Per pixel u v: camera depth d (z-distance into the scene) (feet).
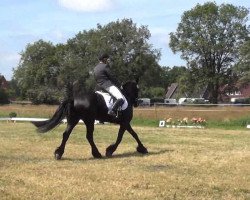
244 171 35.68
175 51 308.19
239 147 50.55
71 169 35.78
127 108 43.60
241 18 299.99
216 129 86.84
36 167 36.65
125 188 29.53
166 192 28.81
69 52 307.58
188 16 302.45
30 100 303.07
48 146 50.78
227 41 301.02
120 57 293.43
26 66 319.47
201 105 141.49
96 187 29.71
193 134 68.90
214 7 299.58
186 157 42.24
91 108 41.24
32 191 28.43
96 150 42.88
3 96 273.54
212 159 40.93
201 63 305.94
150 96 355.15
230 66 301.84
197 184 30.94
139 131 74.33
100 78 42.32
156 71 307.58
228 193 29.01
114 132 70.38
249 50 276.21
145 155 44.14
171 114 115.96
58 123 40.96
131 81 44.88
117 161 40.34
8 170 35.24
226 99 306.96
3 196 27.17
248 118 102.73
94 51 296.10
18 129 75.46
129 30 299.99
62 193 28.07
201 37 298.56
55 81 306.76
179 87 314.76
